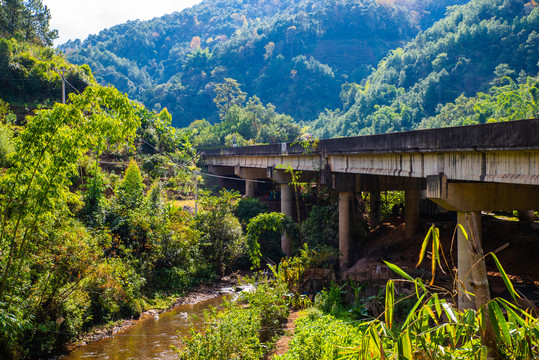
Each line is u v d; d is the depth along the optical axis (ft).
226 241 117.19
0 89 164.14
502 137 55.62
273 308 69.10
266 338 64.95
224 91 431.02
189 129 299.17
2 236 47.60
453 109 353.10
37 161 46.98
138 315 84.53
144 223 97.25
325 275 92.99
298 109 604.90
